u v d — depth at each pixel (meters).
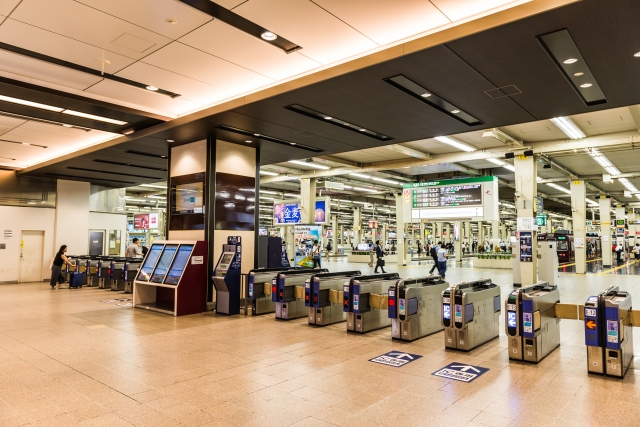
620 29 4.80
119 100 8.25
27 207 15.92
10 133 10.90
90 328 7.79
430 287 7.56
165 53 6.24
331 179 23.22
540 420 3.88
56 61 6.50
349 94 6.99
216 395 4.50
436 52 5.45
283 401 4.34
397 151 15.77
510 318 5.82
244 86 7.54
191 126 8.88
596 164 18.72
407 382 4.93
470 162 18.94
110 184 17.98
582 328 8.11
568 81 6.34
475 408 4.16
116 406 4.19
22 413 4.01
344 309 7.62
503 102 7.32
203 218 9.81
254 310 9.28
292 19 5.29
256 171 10.81
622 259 32.44
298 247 19.02
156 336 7.20
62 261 14.23
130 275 12.88
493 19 4.82
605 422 3.83
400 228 27.47
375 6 5.02
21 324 8.13
